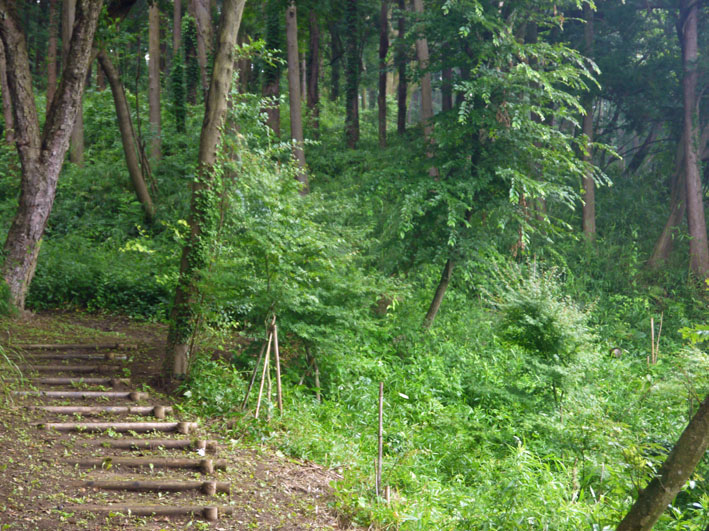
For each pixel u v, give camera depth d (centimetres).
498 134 1082
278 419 680
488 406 929
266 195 749
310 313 860
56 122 1045
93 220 1611
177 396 719
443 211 1134
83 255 1349
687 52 1805
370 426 766
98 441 560
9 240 1041
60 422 591
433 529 491
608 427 680
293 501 510
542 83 1067
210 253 740
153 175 1755
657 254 1795
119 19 1172
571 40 2028
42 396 650
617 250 1772
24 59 1027
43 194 1052
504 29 1063
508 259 1314
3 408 596
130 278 1237
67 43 1633
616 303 1595
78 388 700
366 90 3841
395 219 1207
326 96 3012
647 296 1627
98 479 489
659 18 2103
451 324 1255
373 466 624
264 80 1888
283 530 459
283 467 576
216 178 745
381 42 2211
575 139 1090
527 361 901
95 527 425
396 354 1094
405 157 1222
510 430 791
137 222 1573
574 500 541
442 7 1022
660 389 809
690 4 1802
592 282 1645
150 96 1917
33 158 1040
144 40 2742
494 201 1128
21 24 1033
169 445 576
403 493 580
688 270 1752
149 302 1230
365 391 862
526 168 1116
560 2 1157
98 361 818
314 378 870
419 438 748
